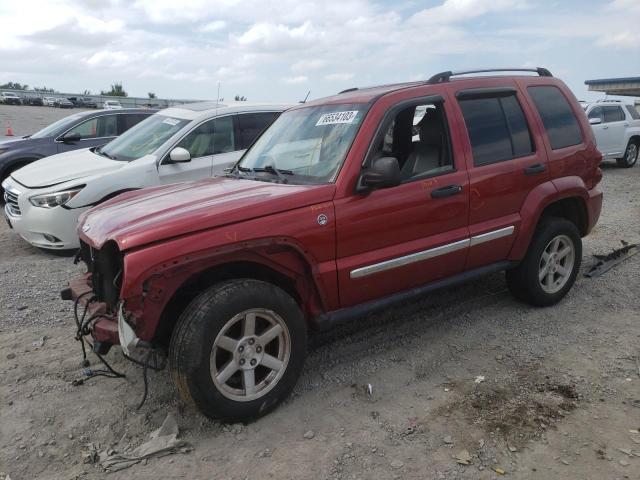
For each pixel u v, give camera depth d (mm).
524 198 4484
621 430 3131
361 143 3668
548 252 4820
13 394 3652
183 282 3070
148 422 3342
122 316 3098
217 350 3145
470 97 4289
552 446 3010
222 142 7488
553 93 4953
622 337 4332
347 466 2902
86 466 2965
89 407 3498
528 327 4543
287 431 3219
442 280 4191
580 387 3602
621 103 15648
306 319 3664
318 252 3432
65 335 4555
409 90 4012
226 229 3135
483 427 3195
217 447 3090
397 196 3736
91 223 3646
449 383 3697
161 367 3359
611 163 16906
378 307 3832
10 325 4738
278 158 4215
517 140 4504
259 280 3330
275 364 3350
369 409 3418
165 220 3129
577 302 5059
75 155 7926
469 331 4488
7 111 42969
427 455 2969
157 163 6969
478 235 4176
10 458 3031
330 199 3488
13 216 7020
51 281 5859
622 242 6867
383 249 3732
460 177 4062
